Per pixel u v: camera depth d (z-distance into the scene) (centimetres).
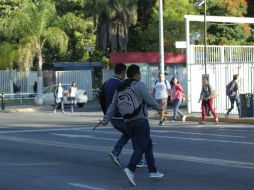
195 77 3909
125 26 6675
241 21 4162
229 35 7038
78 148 2061
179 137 2380
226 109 3728
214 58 3991
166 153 1867
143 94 1332
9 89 6366
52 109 5203
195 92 3912
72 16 6038
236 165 1589
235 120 3266
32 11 5650
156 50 7000
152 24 6969
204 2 3934
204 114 3156
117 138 2394
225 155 1798
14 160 1784
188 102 3909
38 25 5653
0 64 6209
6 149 2062
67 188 1322
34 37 5716
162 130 2741
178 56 5875
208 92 3128
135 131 1345
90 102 6081
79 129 2875
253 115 3325
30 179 1450
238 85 3350
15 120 3697
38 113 4650
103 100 1622
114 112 1428
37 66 6194
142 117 1343
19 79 6362
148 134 1352
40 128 2980
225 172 1483
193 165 1609
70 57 7450
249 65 3681
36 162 1738
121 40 6650
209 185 1312
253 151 1888
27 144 2216
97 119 3716
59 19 5941
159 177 1407
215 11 6988
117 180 1415
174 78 3325
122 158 1783
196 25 6719
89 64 7144
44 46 6838
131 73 1365
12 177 1483
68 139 2383
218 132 2606
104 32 6700
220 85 3778
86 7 6706
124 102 1333
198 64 3900
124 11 6550
